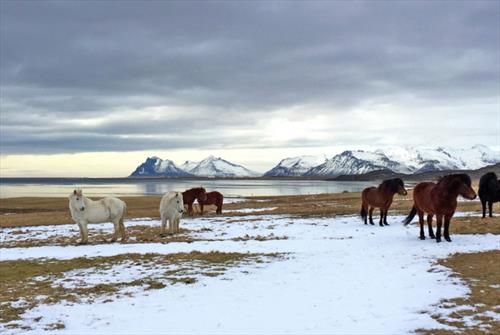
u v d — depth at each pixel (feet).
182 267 42.22
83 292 34.35
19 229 84.69
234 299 31.04
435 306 28.25
